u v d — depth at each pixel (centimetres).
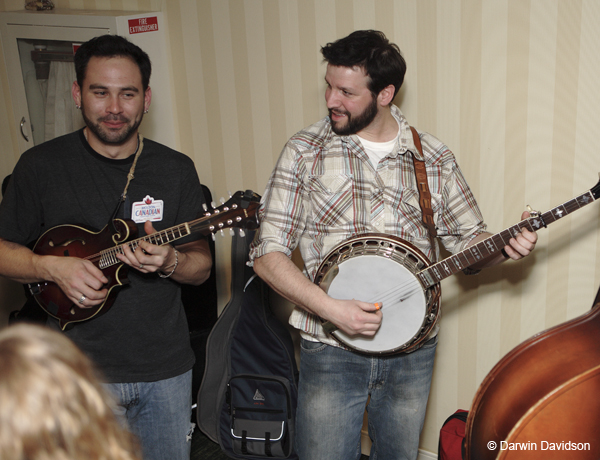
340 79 142
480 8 170
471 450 121
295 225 153
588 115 160
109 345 153
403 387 154
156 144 164
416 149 152
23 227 155
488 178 181
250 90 224
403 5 182
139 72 155
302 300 143
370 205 150
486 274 188
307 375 158
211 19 226
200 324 241
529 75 167
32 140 265
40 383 48
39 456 48
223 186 244
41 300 156
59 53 243
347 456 162
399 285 142
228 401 211
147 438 164
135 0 243
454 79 179
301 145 153
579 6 155
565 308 176
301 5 202
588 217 166
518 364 115
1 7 268
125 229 149
